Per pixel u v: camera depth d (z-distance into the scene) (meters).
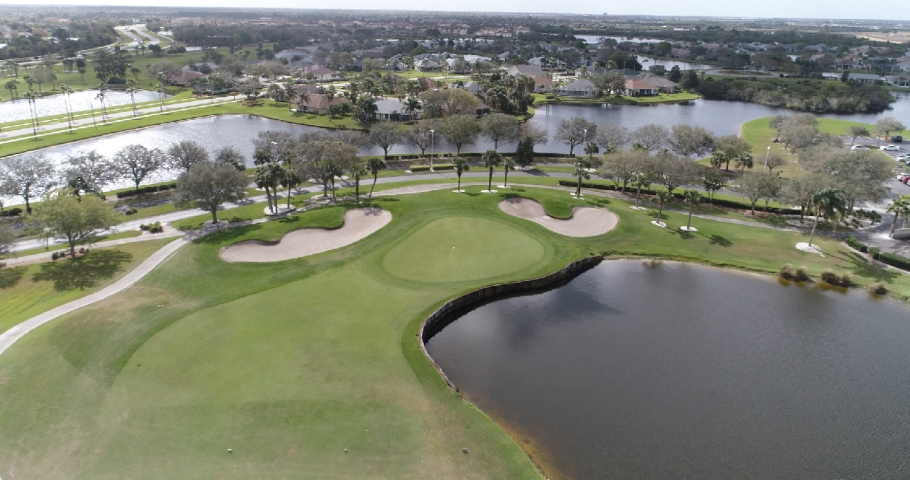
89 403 46.06
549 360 57.47
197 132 169.12
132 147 112.00
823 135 148.88
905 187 121.44
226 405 46.09
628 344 60.94
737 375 55.38
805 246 87.56
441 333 62.81
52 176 104.31
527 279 73.88
